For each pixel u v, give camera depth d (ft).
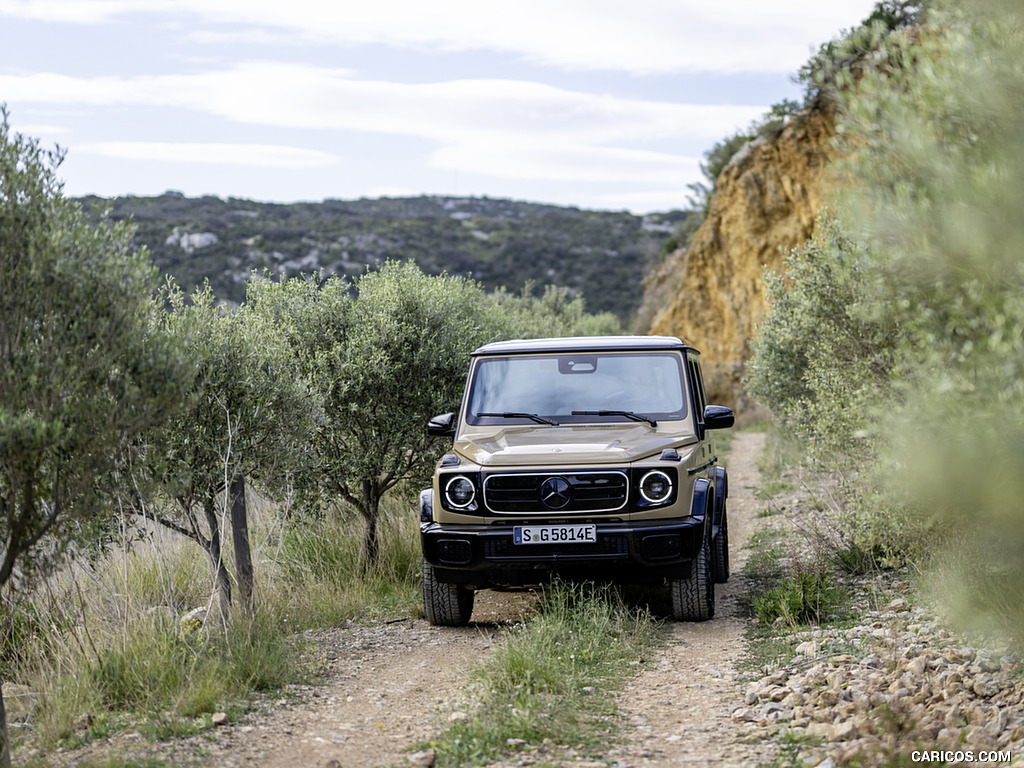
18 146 14.94
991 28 10.43
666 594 25.89
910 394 11.80
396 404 30.91
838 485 28.60
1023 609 15.28
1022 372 9.87
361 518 33.40
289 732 15.66
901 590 23.88
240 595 22.91
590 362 26.16
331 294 31.19
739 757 13.80
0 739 14.39
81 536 16.56
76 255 15.01
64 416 14.65
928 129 10.76
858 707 15.29
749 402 90.79
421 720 16.29
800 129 78.13
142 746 14.83
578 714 16.03
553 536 21.71
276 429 23.44
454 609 23.49
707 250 95.71
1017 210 9.87
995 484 10.70
